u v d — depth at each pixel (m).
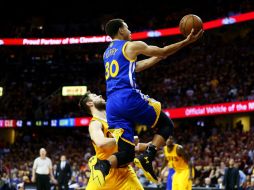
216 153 18.27
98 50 33.72
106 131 4.59
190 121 25.73
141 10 33.50
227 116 24.31
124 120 4.21
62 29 35.28
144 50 4.15
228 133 20.41
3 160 24.66
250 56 24.98
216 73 25.03
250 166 15.38
